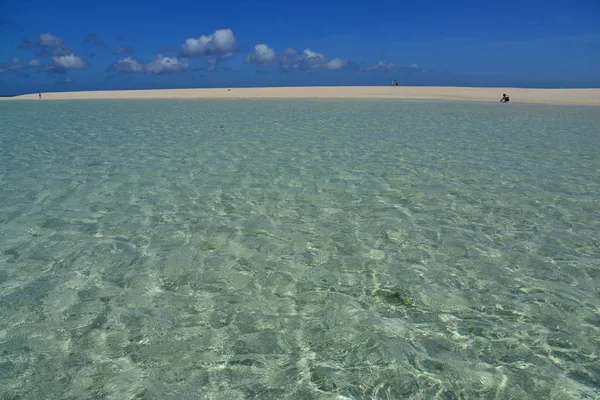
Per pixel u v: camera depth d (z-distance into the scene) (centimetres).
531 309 422
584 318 407
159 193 792
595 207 725
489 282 475
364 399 306
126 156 1127
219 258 530
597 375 331
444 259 533
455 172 962
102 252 540
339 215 685
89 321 396
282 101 3781
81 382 319
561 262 525
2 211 681
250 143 1341
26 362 340
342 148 1257
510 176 928
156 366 338
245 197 772
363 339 374
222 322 398
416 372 333
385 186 848
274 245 570
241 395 309
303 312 416
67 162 1048
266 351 357
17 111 2811
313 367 338
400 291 457
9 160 1069
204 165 1021
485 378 327
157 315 407
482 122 1977
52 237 584
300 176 921
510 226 642
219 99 4247
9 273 484
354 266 513
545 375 330
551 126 1830
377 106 3073
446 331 386
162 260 521
